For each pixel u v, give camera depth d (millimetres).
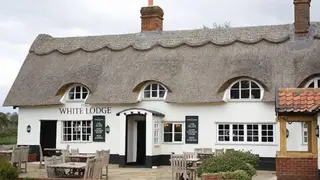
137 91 28172
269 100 25219
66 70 30453
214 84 26766
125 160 26844
